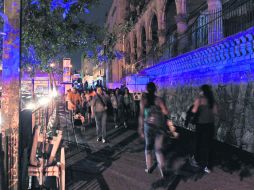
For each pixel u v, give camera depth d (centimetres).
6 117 366
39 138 541
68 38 851
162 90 1883
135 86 2225
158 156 603
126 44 3947
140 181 593
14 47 365
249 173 640
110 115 1969
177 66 1516
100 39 923
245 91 895
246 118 881
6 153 370
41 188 473
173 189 546
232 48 946
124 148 917
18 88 367
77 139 1076
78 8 714
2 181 370
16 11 366
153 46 2714
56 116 1437
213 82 1124
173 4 2427
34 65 949
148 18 2989
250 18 987
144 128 626
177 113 1551
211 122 678
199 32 1434
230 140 964
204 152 682
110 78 6116
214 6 1309
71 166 708
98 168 690
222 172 650
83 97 1789
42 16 716
